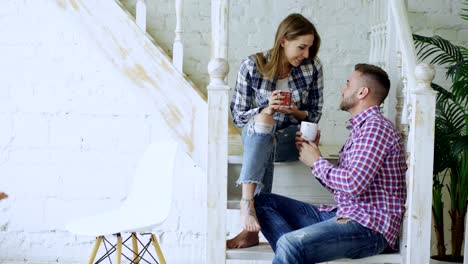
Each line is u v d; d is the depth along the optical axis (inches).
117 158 175.6
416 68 107.0
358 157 105.6
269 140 111.9
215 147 108.0
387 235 106.8
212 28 120.9
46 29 174.4
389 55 126.7
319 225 105.9
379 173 107.5
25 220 176.4
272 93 115.3
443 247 158.2
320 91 126.8
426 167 106.5
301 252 103.3
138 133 175.3
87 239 177.3
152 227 128.1
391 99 125.9
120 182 175.9
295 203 117.4
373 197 107.7
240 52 176.6
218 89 107.2
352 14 175.9
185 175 175.6
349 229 105.4
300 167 126.6
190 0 177.3
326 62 176.7
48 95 175.2
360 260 109.3
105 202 176.2
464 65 139.5
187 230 176.4
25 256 177.0
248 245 115.6
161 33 177.9
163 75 134.0
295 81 124.1
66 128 175.6
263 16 176.6
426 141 106.3
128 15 136.9
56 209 176.4
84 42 174.6
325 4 176.1
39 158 175.8
